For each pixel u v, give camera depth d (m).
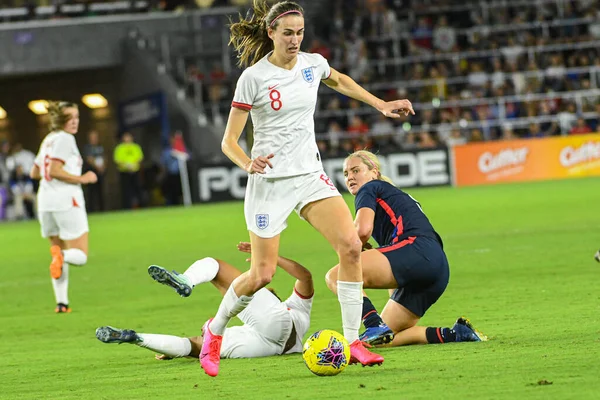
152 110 64.44
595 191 47.41
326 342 11.59
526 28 68.75
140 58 69.94
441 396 9.97
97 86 74.19
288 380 11.55
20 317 20.61
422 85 65.50
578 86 64.62
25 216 63.53
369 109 65.44
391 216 13.86
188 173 61.59
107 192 74.12
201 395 10.91
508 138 62.62
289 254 29.58
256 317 13.36
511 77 64.88
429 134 63.84
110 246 37.09
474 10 70.50
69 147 21.66
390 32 69.38
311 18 72.62
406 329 13.74
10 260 34.66
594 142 61.19
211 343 12.04
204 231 40.88
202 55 71.31
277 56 12.29
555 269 21.62
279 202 12.16
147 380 12.20
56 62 70.81
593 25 68.44
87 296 23.42
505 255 25.25
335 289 13.15
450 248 28.00
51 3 77.00
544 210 39.09
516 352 12.31
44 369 13.84
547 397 9.54
